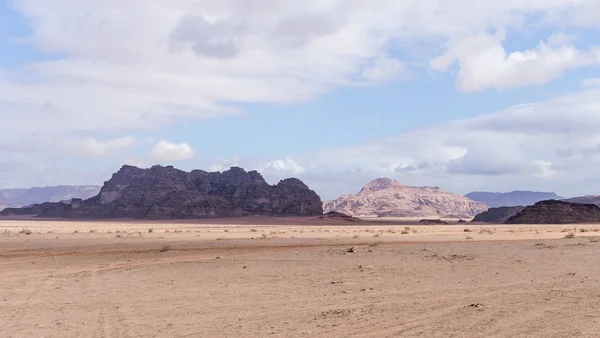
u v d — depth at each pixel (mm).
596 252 35625
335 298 19594
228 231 107125
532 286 21516
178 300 19719
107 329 15008
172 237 77688
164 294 21172
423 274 26172
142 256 41062
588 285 21438
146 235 86438
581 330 13516
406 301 18625
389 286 22344
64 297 20812
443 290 20953
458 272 26688
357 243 56250
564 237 63906
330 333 14039
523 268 27828
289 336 13812
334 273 27219
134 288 22969
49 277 27438
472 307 17109
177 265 32625
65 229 126750
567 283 22141
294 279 25203
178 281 25047
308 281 24422
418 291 20828
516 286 21609
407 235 80562
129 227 150125
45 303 19500
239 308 17953
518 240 58375
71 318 16672
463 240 62000
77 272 29766
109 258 39500
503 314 15797
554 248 39969
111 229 125875
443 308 17078
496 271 26734
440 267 29000
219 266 31516
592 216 199125
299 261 33906
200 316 16703
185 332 14516
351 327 14680
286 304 18578
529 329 13773
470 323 14695
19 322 16188
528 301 17969
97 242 62969
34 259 39062
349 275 26312
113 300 19906
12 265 34562
